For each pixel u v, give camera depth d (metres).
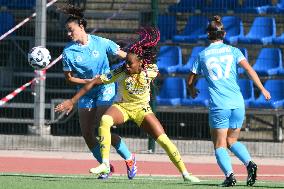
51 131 56.19
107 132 32.16
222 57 32.38
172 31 58.94
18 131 56.47
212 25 32.84
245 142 52.34
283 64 58.81
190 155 51.91
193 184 32.16
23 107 55.84
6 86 58.38
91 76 35.22
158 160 48.62
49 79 57.97
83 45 34.78
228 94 32.06
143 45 32.00
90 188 28.05
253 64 59.28
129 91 32.28
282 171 44.69
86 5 63.47
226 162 31.77
